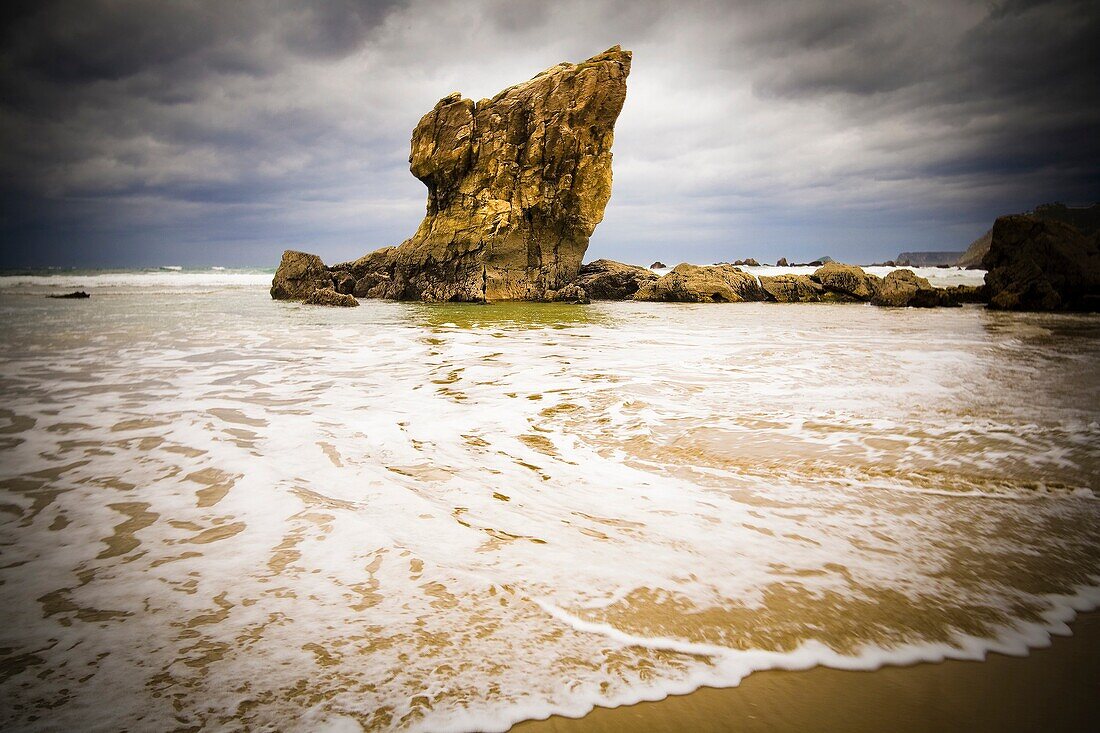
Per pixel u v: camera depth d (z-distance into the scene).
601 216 31.34
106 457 5.16
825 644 2.68
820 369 9.63
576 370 9.68
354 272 34.03
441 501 4.27
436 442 5.74
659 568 3.33
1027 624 2.83
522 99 30.67
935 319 19.94
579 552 3.51
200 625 2.76
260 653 2.56
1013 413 6.53
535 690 2.38
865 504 4.23
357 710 2.24
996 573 3.29
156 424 6.25
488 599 3.00
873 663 2.56
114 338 13.47
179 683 2.37
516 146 30.27
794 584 3.17
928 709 2.30
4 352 11.20
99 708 2.22
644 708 2.31
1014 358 10.75
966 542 3.65
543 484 4.65
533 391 8.05
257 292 35.81
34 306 23.28
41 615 2.82
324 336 14.34
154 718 2.18
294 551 3.50
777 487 4.57
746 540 3.67
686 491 4.50
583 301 29.73
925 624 2.82
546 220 30.58
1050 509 4.12
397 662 2.52
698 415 6.68
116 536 3.68
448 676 2.44
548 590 3.09
